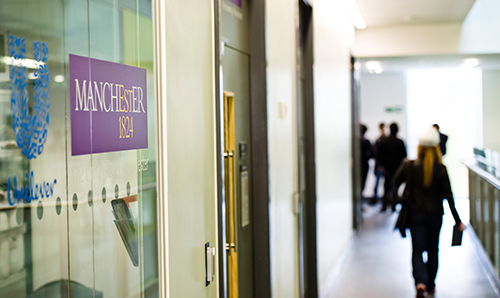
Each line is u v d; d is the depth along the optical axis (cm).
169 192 174
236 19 294
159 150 165
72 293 117
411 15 799
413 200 495
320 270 520
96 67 128
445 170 481
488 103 1138
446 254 711
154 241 162
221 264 226
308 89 498
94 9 127
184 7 189
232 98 280
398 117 1382
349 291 552
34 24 105
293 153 408
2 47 96
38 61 106
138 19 152
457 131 1394
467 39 877
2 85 96
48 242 109
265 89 319
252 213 325
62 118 113
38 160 106
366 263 673
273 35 344
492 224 581
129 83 146
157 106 164
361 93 1398
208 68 216
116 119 138
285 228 379
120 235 140
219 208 225
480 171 595
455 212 478
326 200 576
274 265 341
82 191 121
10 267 98
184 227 188
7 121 97
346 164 781
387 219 991
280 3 364
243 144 306
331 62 635
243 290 306
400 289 554
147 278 157
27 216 103
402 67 1178
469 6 740
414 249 497
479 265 646
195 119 200
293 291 404
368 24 866
